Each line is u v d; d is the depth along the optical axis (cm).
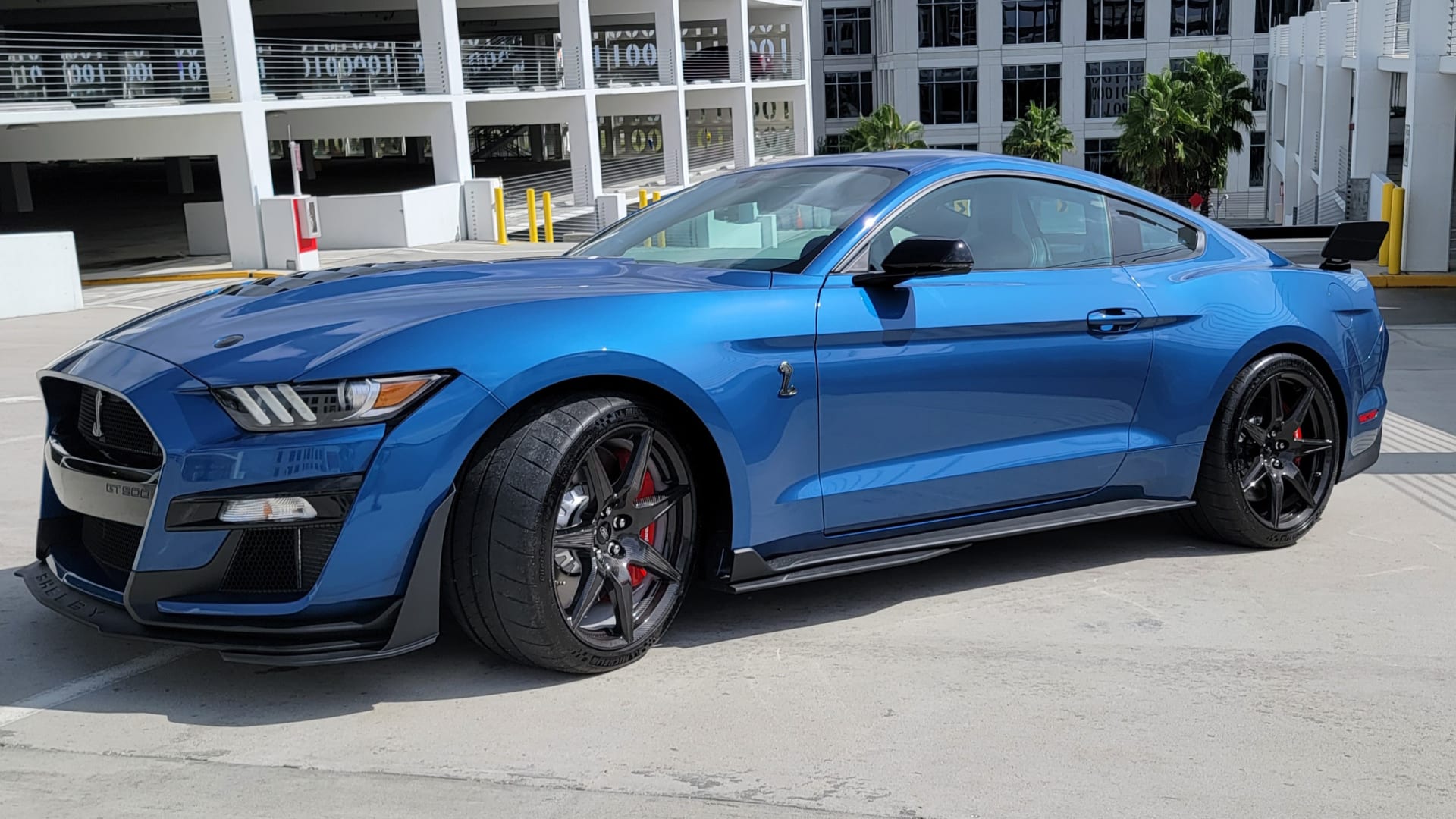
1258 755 285
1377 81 2344
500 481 306
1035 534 470
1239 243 463
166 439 295
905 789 269
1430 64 1681
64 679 335
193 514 294
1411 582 409
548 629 313
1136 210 436
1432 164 1691
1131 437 413
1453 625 369
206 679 334
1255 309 434
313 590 294
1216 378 423
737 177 437
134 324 354
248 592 300
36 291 1550
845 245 366
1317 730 298
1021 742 292
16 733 302
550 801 265
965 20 6091
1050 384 393
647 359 323
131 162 6166
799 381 348
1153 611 382
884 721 304
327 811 261
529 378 308
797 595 399
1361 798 265
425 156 5728
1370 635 361
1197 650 349
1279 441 445
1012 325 381
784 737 295
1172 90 5306
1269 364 434
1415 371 898
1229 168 6250
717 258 385
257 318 330
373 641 302
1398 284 1666
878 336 359
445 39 2761
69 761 286
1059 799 264
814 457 355
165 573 298
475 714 309
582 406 317
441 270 379
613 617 335
